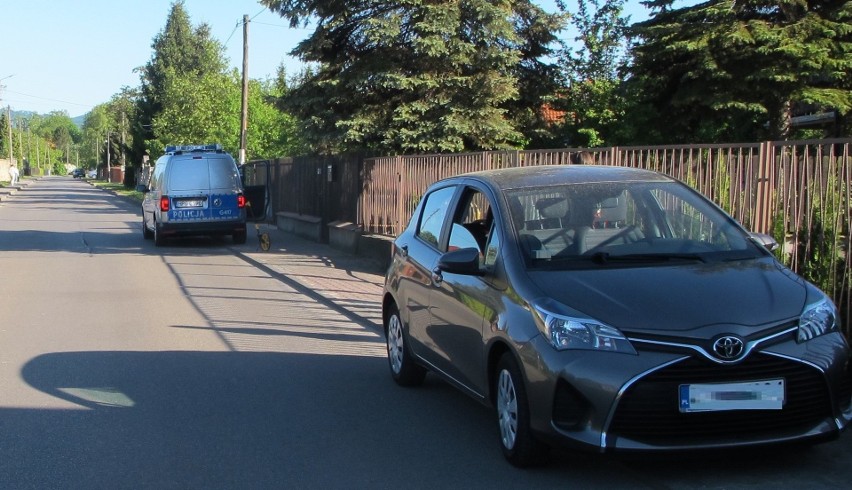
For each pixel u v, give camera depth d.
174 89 44.44
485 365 5.12
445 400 6.54
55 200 47.66
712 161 7.89
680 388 4.21
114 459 5.19
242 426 5.86
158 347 8.55
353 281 13.50
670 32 16.45
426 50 16.58
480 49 17.44
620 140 18.41
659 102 17.78
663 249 5.23
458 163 13.05
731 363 4.21
